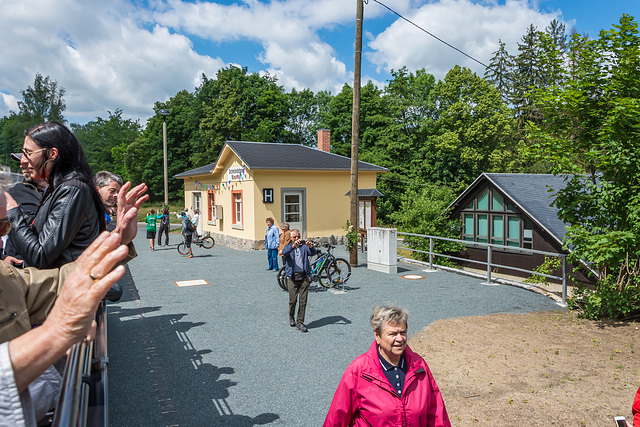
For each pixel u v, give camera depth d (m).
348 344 6.93
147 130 55.62
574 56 8.40
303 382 5.54
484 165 38.28
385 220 39.03
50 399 1.40
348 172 21.36
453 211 20.45
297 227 20.12
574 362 6.19
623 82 7.93
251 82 50.22
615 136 7.66
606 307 8.23
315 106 53.28
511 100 50.75
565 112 8.45
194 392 5.23
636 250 7.78
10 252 2.18
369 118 41.47
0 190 1.08
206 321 8.09
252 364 6.11
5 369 0.66
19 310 1.25
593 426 4.50
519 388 5.38
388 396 2.71
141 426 4.43
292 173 19.86
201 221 25.27
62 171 1.77
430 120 41.94
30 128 1.77
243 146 20.89
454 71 38.00
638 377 5.67
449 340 7.13
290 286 7.79
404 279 12.23
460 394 5.23
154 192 53.38
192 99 55.00
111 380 5.53
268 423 4.54
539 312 8.84
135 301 9.58
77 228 1.68
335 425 2.80
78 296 0.68
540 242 16.27
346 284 11.53
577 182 8.49
